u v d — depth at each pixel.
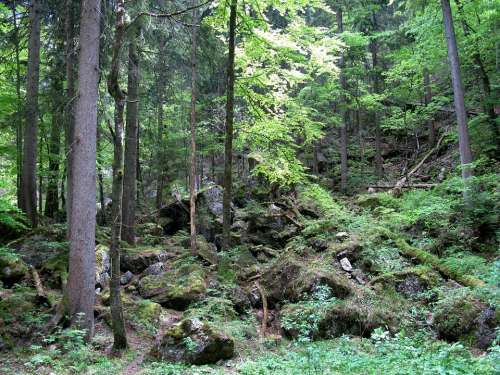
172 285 12.03
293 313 10.07
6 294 10.31
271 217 17.17
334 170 25.91
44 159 18.06
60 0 13.00
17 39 14.47
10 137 19.31
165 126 23.73
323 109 24.20
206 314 10.37
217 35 16.03
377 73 25.23
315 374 6.42
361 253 12.90
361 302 10.30
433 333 9.23
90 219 9.65
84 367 7.61
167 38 16.81
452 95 24.67
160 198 21.50
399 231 14.99
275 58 13.90
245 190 19.47
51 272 11.73
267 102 14.57
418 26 18.48
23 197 15.15
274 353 8.61
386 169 25.31
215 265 13.46
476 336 8.47
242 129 14.09
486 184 14.56
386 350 7.95
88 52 9.95
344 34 20.56
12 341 8.48
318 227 14.90
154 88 19.73
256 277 12.68
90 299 9.41
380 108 23.05
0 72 17.36
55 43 13.62
